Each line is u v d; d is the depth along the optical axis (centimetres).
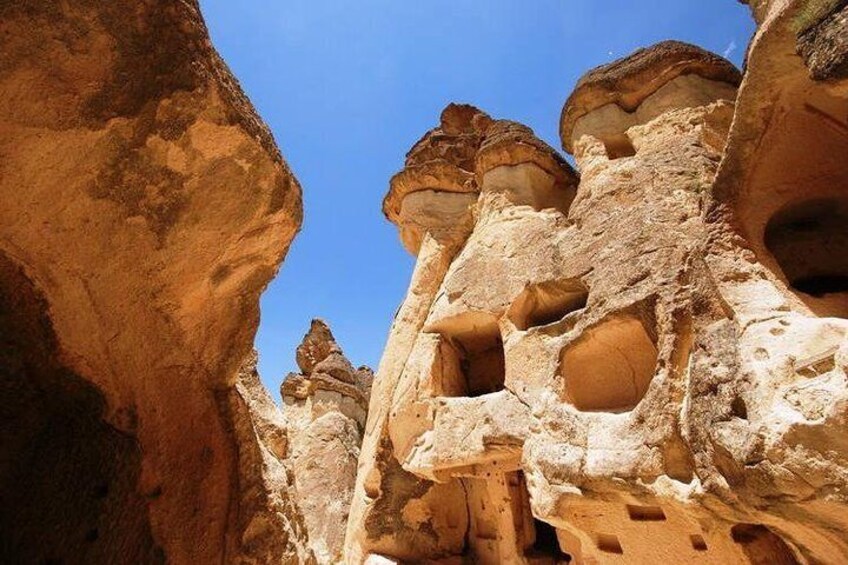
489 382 1096
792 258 484
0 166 240
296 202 373
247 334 397
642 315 649
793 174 441
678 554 577
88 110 256
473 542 1104
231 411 394
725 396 398
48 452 297
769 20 361
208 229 329
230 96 302
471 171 1484
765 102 401
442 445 896
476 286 1004
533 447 714
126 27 257
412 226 1396
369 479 1145
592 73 1056
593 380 733
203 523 359
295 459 1881
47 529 286
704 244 460
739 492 398
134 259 307
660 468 543
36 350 285
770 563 498
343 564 1178
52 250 272
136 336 323
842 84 322
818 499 338
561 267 838
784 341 372
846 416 312
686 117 880
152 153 285
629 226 746
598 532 649
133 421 320
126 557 306
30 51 232
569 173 1237
